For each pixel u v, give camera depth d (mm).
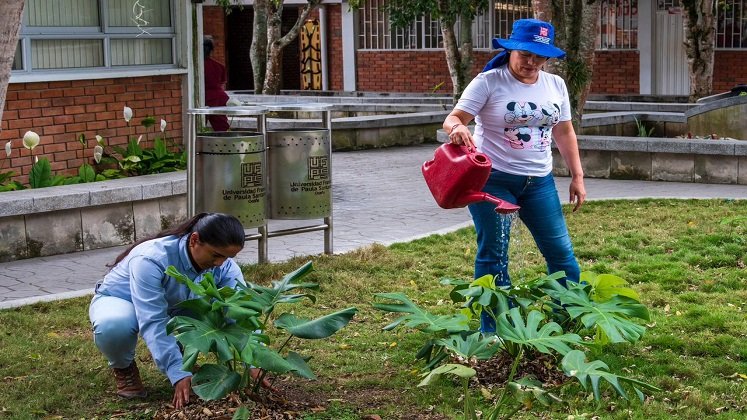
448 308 7000
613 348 5953
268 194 8375
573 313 4879
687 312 6699
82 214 9273
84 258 9000
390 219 10883
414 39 27641
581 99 14312
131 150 11000
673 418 4859
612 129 16719
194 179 7910
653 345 6035
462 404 5098
